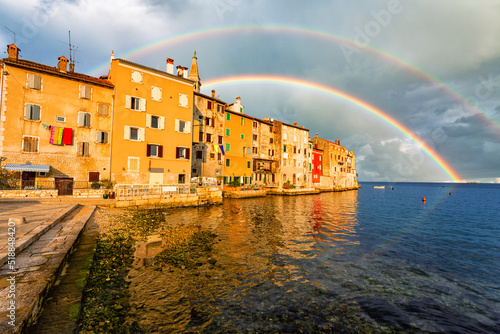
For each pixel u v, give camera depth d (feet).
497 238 64.23
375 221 88.07
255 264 37.52
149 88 98.32
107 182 83.35
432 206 155.84
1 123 69.62
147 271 31.42
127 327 19.98
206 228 60.23
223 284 29.94
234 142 152.05
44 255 24.31
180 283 29.19
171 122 104.37
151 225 56.95
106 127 87.40
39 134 74.90
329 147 265.54
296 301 27.17
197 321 22.09
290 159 197.36
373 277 35.32
